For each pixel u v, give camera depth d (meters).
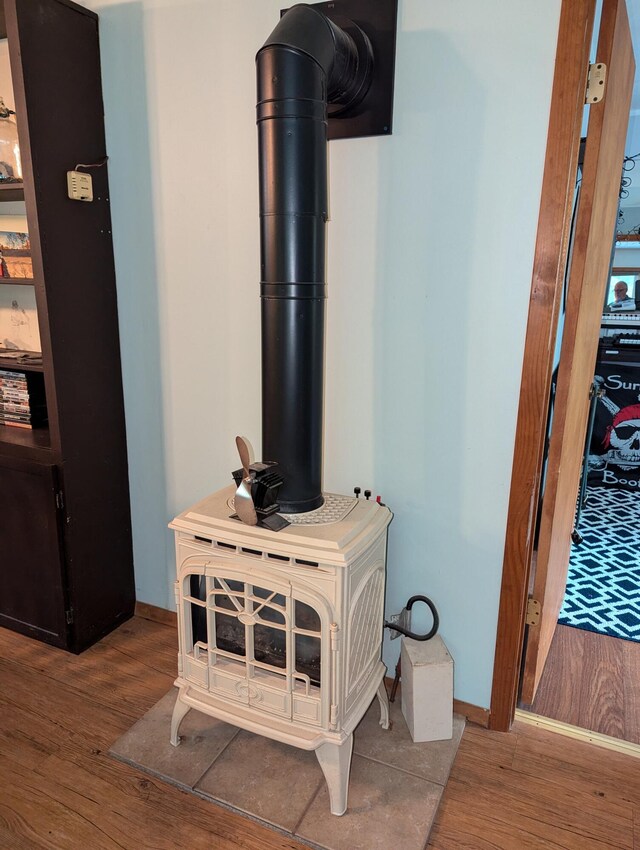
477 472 1.69
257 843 1.41
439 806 1.51
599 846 1.41
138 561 2.32
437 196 1.57
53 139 1.77
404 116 1.56
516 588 1.68
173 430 2.13
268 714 1.50
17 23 1.62
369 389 1.78
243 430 2.01
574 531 3.02
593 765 1.65
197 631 1.62
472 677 1.83
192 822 1.46
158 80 1.84
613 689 1.96
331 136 1.63
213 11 1.72
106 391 2.09
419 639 1.77
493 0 1.40
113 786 1.56
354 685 1.52
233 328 1.93
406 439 1.77
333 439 1.87
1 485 2.04
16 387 2.20
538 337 1.52
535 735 1.77
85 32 1.84
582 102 1.43
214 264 1.91
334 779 1.45
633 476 3.99
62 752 1.66
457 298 1.61
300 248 1.41
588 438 3.24
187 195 1.90
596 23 1.82
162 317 2.04
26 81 1.67
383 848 1.38
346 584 1.36
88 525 2.07
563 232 1.45
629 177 5.05
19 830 1.43
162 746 1.68
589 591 2.62
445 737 1.72
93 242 1.97
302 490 1.56
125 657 2.09
